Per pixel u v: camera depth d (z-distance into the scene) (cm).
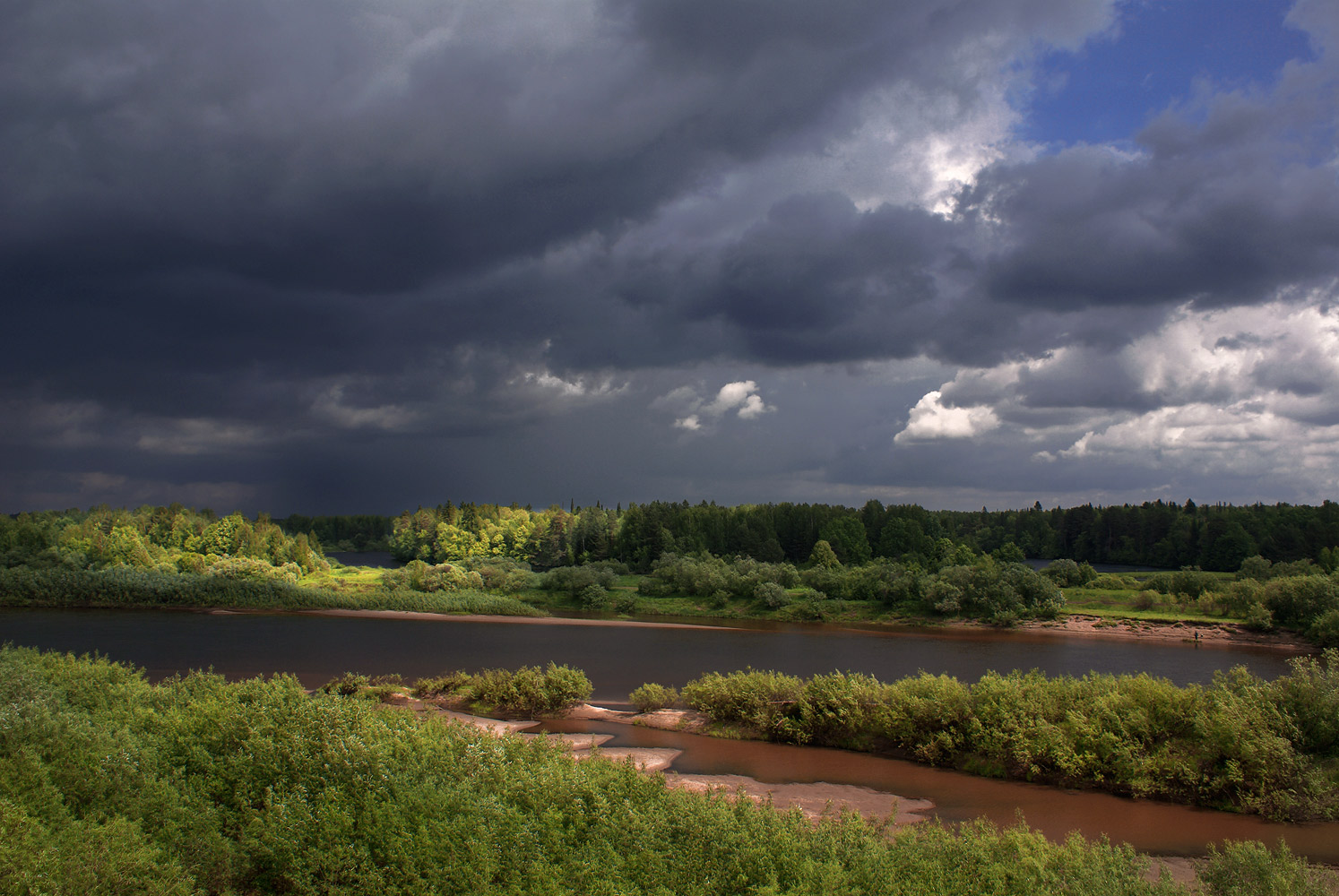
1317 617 8175
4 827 1214
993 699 3169
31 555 11544
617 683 5262
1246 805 2531
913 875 1341
